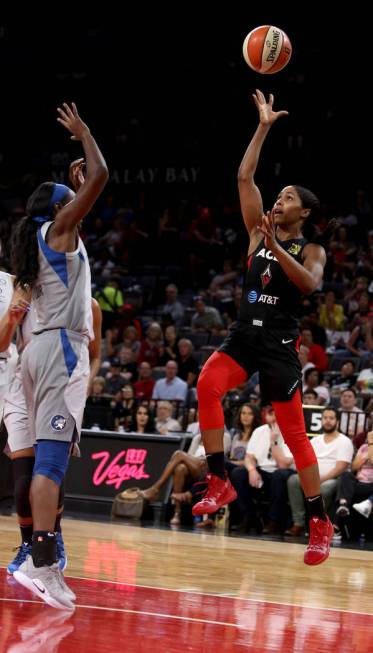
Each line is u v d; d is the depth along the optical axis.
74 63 27.67
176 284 20.58
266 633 4.32
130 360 15.37
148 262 22.05
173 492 11.38
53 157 27.16
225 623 4.50
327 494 10.56
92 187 4.70
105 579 5.82
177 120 26.36
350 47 24.77
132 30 27.14
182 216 22.67
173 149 26.03
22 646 3.71
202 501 5.41
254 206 5.55
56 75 27.80
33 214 4.88
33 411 4.86
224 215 22.72
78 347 4.80
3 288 5.99
